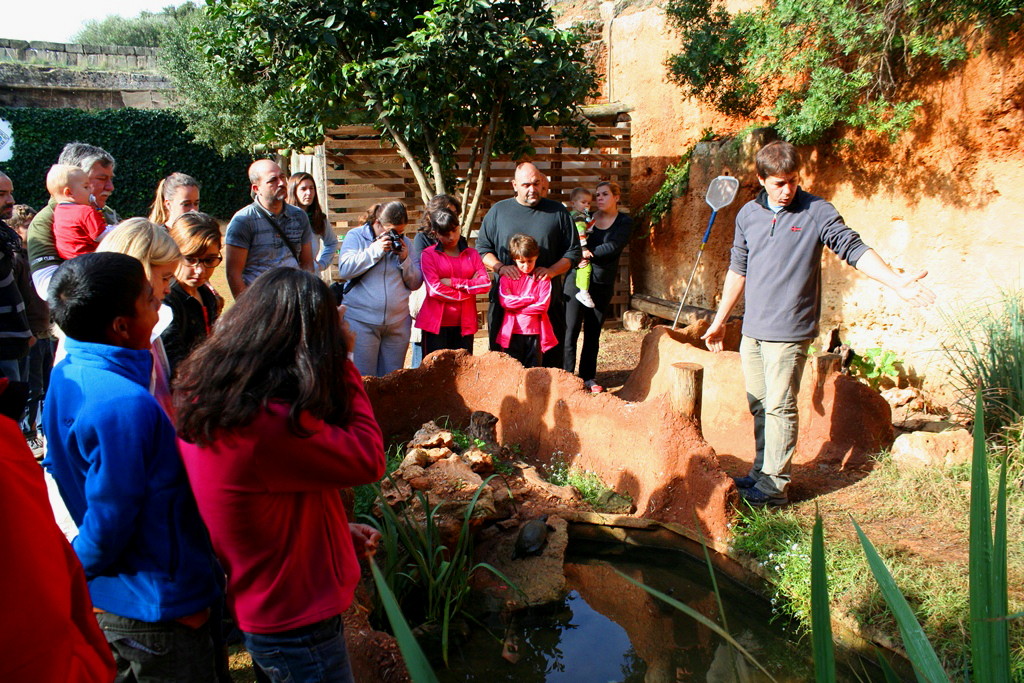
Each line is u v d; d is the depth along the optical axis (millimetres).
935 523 4301
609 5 10531
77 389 2105
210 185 19016
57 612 1688
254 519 2004
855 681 3383
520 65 6531
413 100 6371
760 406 4727
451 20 6207
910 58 6348
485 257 6363
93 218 4246
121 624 2158
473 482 4492
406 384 5438
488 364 5605
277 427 1945
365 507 4160
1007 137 6070
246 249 4832
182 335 3301
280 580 2055
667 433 4652
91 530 2035
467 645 3697
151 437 2107
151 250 2771
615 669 3551
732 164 8250
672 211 9250
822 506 4582
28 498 1690
